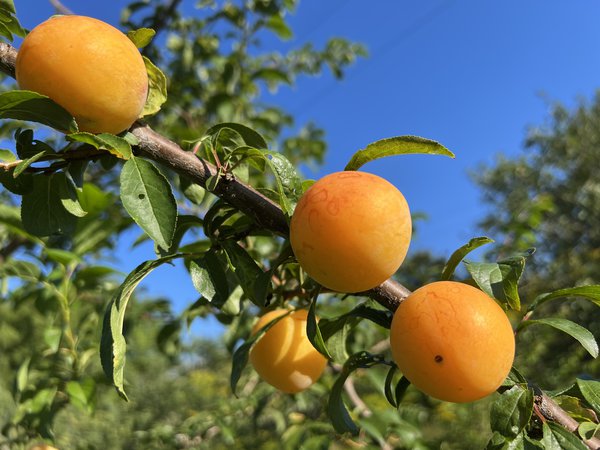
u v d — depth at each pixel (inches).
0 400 23.0
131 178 4.9
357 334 13.6
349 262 4.4
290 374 7.0
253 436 21.8
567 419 5.2
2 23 6.0
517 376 5.1
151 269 5.4
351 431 6.3
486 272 5.2
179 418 35.6
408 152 5.1
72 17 5.0
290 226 4.7
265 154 5.3
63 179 5.9
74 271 11.9
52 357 11.7
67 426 20.9
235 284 7.6
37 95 4.5
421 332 4.5
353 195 4.4
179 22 19.3
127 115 5.1
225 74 19.1
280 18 19.0
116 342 4.7
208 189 5.3
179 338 12.2
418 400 16.3
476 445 22.5
